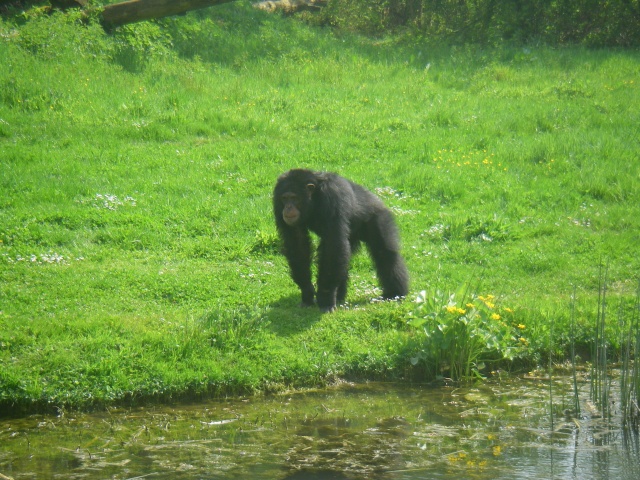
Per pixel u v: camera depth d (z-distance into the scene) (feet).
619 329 39.70
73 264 45.24
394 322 39.70
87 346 34.35
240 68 93.25
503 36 119.24
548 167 67.36
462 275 47.29
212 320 37.60
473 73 98.07
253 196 58.03
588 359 39.29
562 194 61.87
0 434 29.43
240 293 42.52
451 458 27.40
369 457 27.45
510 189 62.18
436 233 53.67
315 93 85.71
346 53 105.60
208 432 29.86
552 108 82.89
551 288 46.47
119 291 41.68
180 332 36.32
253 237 50.70
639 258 50.98
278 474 25.88
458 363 36.86
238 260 47.93
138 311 39.37
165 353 34.78
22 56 78.64
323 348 36.88
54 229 49.80
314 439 29.19
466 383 36.42
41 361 33.04
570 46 114.73
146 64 86.99
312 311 40.27
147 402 32.91
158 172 61.31
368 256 49.32
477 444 28.84
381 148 70.33
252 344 36.19
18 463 26.66
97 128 69.97
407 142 71.46
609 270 49.01
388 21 137.80
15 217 50.60
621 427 30.71
